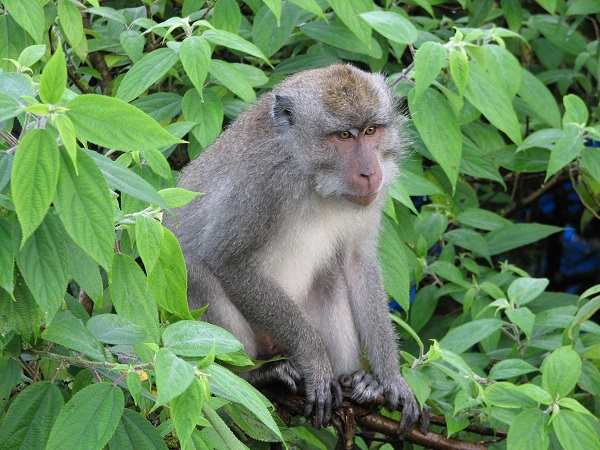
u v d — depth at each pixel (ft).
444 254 37.55
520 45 47.19
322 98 30.14
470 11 40.19
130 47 29.96
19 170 14.69
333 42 33.37
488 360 32.22
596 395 29.40
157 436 18.30
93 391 17.25
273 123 30.40
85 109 15.67
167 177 25.23
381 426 29.53
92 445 16.70
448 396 29.73
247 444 27.73
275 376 29.68
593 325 30.71
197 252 30.42
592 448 23.39
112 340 18.97
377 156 30.91
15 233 16.38
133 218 18.86
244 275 29.96
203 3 32.55
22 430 18.07
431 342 38.58
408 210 35.19
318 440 29.68
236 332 30.58
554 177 47.37
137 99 30.78
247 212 29.84
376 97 30.50
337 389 29.45
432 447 29.27
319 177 30.50
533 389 24.20
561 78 43.75
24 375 21.97
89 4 34.12
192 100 28.60
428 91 29.19
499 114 28.58
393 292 32.40
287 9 32.45
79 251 18.06
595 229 53.16
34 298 17.12
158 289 19.34
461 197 40.73
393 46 34.17
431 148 28.84
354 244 32.81
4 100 15.15
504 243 38.52
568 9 41.86
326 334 32.09
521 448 23.75
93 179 15.49
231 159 30.37
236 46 26.78
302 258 31.58
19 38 27.30
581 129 32.99
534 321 31.30
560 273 53.98
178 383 16.06
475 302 34.71
